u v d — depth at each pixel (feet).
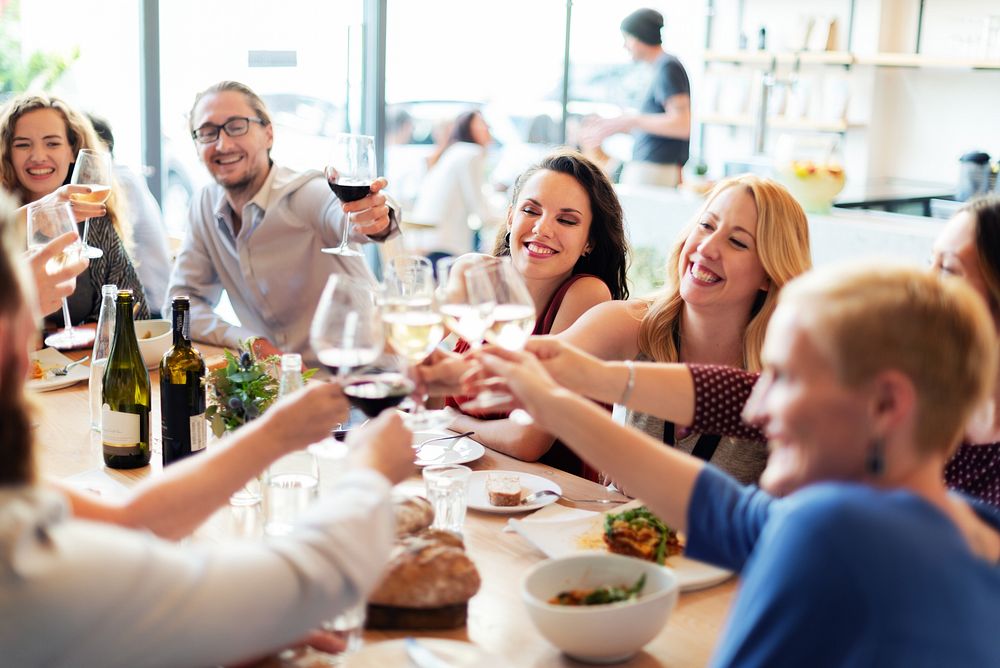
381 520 3.62
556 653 4.34
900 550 2.93
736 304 7.06
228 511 5.77
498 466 6.72
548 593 4.39
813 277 3.32
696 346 7.29
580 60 21.89
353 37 17.57
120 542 3.15
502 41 20.52
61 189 8.25
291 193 10.97
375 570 3.55
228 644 3.23
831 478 3.25
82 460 6.61
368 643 4.41
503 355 4.71
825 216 15.34
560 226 8.14
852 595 2.93
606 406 8.14
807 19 20.26
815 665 3.00
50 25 14.42
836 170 15.28
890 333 3.07
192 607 3.15
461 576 4.51
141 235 12.41
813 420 3.19
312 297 11.18
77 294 10.38
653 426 6.89
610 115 22.44
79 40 14.65
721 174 22.12
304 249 11.01
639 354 7.51
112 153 12.37
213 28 15.74
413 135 20.03
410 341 4.92
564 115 21.98
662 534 5.16
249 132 10.61
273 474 5.48
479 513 5.87
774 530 3.16
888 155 20.56
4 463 3.15
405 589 4.46
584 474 7.61
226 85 10.70
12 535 2.94
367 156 8.70
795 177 15.43
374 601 4.49
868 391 3.10
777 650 3.03
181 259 11.44
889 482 3.20
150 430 7.04
